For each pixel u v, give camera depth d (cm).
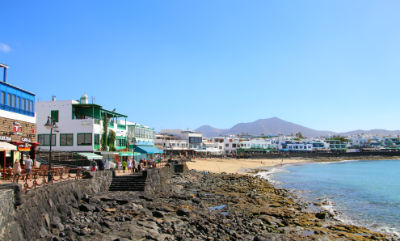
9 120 2689
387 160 16025
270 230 1995
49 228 1599
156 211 2094
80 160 3819
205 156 11944
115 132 4994
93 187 2505
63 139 4275
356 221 2581
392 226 2450
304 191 4256
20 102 2906
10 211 1320
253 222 2142
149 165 5056
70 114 4294
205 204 2709
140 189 2809
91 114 4481
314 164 12200
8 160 2717
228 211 2444
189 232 1752
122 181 2884
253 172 7450
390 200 3625
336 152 18088
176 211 2241
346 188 4703
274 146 18638
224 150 15488
